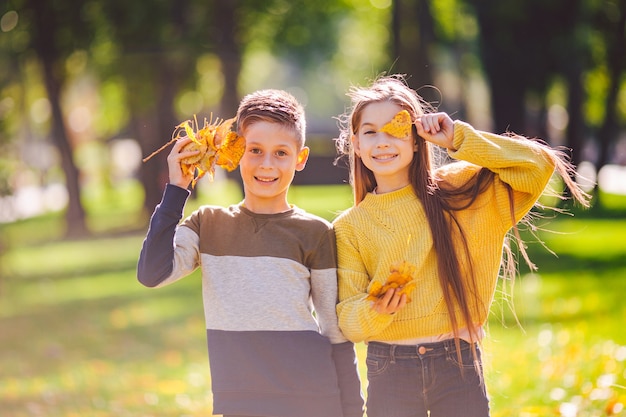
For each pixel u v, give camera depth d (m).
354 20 36.56
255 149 4.42
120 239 26.02
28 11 24.98
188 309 14.16
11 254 18.59
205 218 4.49
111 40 25.06
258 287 4.30
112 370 9.94
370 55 36.75
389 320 4.29
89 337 12.24
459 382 4.41
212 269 4.39
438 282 4.45
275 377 4.23
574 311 11.27
